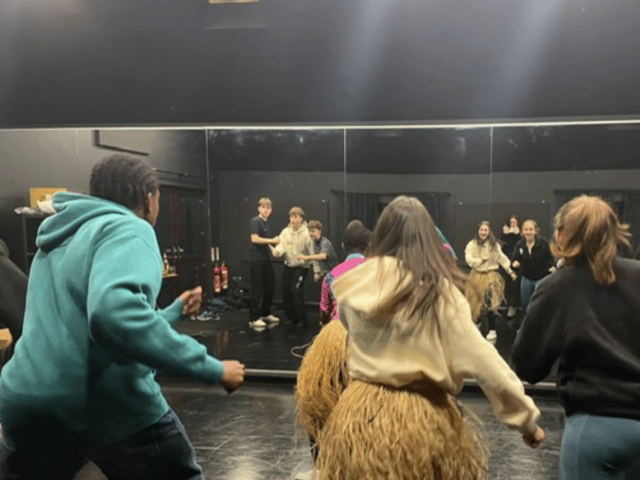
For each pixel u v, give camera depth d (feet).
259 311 15.97
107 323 3.55
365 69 11.48
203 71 12.01
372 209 14.20
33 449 4.18
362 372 4.08
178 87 12.16
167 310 5.10
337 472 4.00
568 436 4.53
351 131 14.06
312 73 11.67
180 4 11.76
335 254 14.85
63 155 13.82
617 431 4.24
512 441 9.73
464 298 3.88
